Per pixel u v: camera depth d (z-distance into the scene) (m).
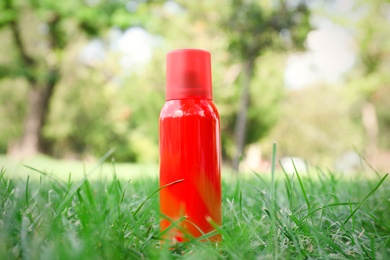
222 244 0.34
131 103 5.08
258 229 0.39
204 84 0.37
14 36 4.28
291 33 2.72
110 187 0.52
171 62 0.37
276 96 5.50
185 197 0.36
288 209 0.43
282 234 0.36
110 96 5.66
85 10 3.91
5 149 6.41
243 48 2.83
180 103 0.37
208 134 0.37
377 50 5.16
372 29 4.83
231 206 0.42
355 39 5.07
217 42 3.33
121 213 0.40
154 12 3.97
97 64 5.06
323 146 7.11
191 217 0.36
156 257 0.31
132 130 5.87
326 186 0.58
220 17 2.86
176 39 3.69
